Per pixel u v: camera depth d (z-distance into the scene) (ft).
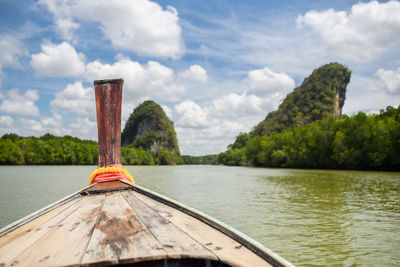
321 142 189.37
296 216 30.99
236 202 41.01
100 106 15.35
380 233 24.12
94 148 346.54
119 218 7.99
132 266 5.95
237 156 406.21
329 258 18.49
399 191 54.24
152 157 580.71
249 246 5.98
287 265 4.89
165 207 9.35
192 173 147.64
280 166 250.37
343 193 51.60
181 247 5.92
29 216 8.25
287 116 483.51
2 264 5.25
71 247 5.94
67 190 56.90
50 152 296.71
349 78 517.55
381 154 142.10
